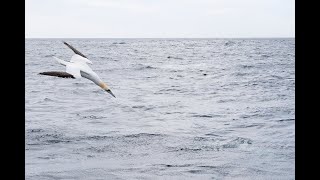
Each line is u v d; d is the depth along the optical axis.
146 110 10.90
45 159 6.26
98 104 11.63
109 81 17.02
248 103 11.86
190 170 5.91
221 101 12.36
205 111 10.71
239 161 6.18
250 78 17.98
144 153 6.71
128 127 8.69
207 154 6.69
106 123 9.08
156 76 18.94
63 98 12.55
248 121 9.34
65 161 6.16
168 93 14.10
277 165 6.01
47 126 8.53
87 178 5.50
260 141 7.47
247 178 5.50
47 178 5.42
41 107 10.98
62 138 7.47
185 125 8.97
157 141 7.48
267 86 15.44
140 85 16.06
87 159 6.32
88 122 9.15
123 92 14.25
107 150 6.78
